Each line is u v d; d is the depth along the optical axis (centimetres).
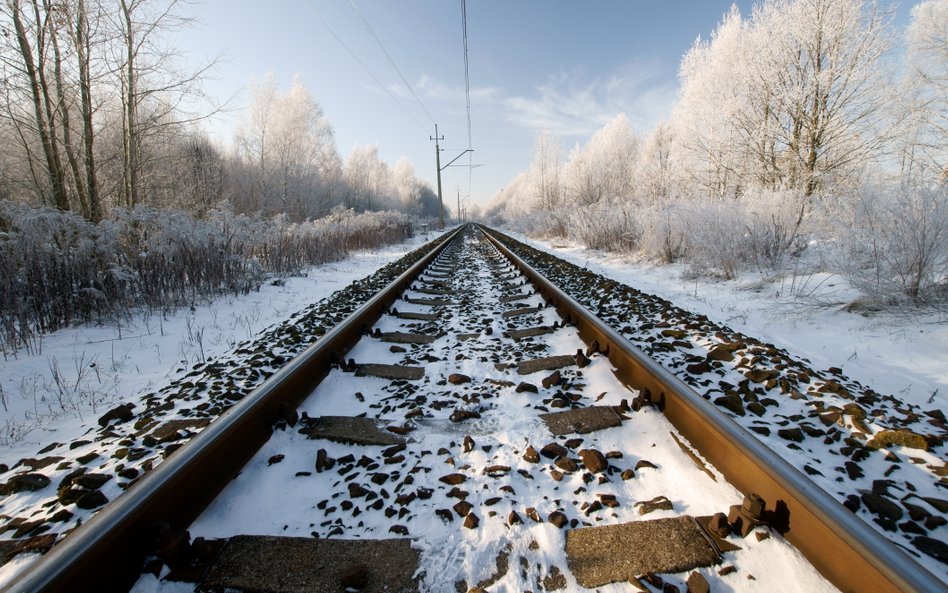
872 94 1108
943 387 363
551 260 1299
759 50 1252
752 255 884
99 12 902
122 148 1076
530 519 197
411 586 166
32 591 133
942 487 219
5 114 843
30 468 263
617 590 161
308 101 3550
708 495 208
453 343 465
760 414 294
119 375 438
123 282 655
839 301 589
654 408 292
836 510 163
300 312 700
